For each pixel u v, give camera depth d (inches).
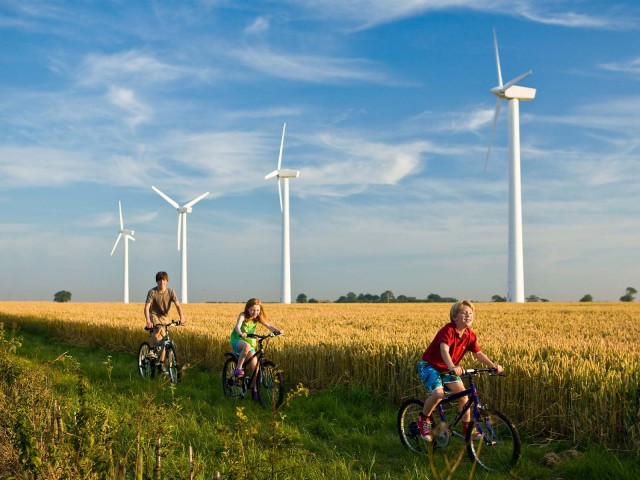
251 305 408.5
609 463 258.1
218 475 165.8
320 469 249.4
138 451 176.9
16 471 195.2
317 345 470.6
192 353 595.8
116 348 746.2
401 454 286.4
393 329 649.6
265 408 378.3
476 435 261.6
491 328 695.1
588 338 539.5
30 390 243.4
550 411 315.3
